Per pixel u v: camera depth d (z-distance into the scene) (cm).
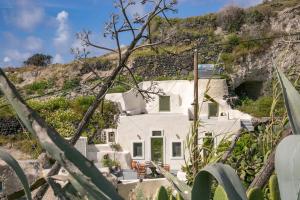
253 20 3884
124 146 2508
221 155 322
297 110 132
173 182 178
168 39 356
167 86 2812
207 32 3838
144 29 325
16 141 2470
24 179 100
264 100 2616
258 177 199
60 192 103
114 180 874
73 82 3569
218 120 2214
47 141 90
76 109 2791
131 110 2772
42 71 4012
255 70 3325
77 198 102
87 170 94
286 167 91
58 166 179
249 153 383
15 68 4269
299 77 302
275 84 311
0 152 100
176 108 2798
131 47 326
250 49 3356
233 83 3256
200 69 2219
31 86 3750
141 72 3400
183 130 2514
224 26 3894
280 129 285
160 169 188
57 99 2891
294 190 90
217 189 143
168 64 3388
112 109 2639
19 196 130
